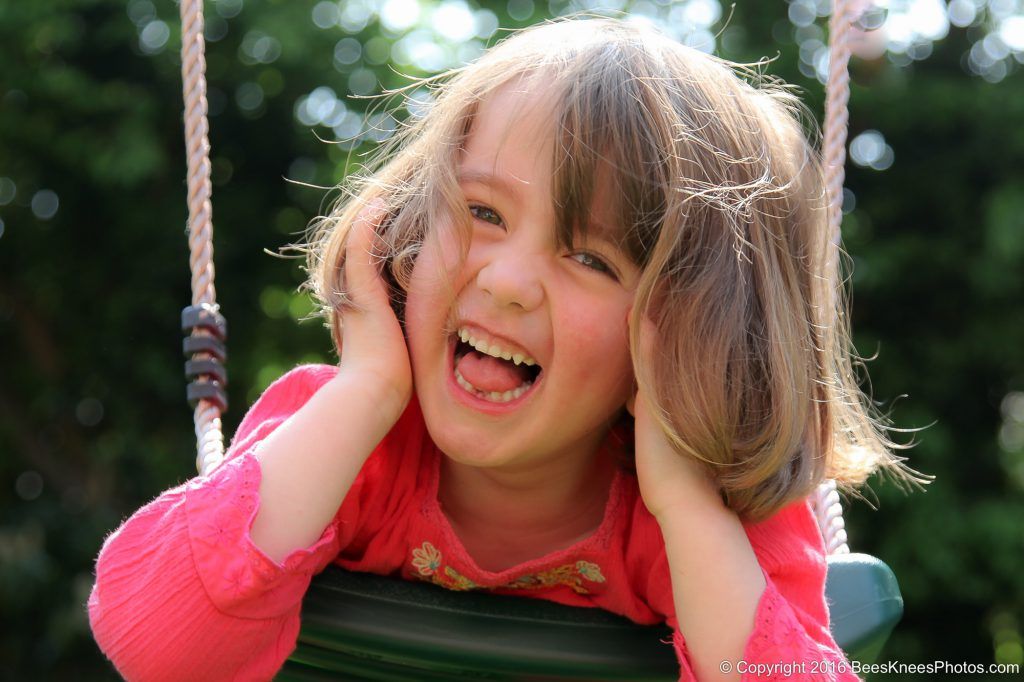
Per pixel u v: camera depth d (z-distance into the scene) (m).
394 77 5.28
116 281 5.50
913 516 4.83
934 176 5.23
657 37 1.23
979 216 5.16
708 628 1.08
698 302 1.12
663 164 1.10
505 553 1.26
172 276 5.38
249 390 5.50
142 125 5.02
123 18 5.10
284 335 5.51
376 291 1.19
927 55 5.28
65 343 5.61
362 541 1.23
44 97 5.00
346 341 1.19
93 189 5.29
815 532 1.27
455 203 1.09
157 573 1.05
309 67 5.32
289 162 5.59
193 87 1.46
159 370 5.35
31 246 5.46
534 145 1.08
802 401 1.18
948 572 4.73
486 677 1.15
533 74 1.12
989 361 5.14
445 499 1.25
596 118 1.09
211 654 1.05
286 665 1.20
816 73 5.09
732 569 1.10
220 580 1.04
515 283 1.05
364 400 1.14
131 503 5.49
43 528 5.28
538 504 1.22
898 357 5.19
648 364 1.11
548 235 1.07
